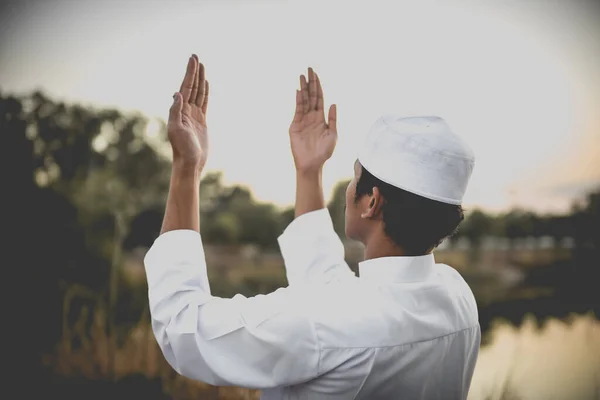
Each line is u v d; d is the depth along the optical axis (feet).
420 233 2.78
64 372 8.73
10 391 8.33
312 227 3.48
